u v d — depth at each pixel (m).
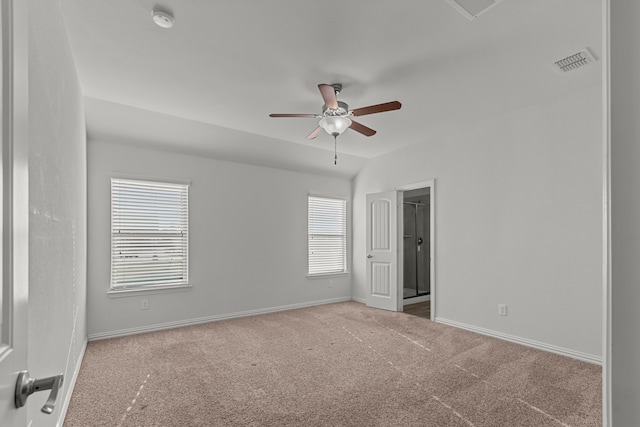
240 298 4.77
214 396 2.40
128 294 3.93
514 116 3.62
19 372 0.66
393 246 5.16
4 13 0.62
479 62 2.60
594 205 3.00
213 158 4.64
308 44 2.38
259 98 3.29
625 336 0.46
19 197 0.67
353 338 3.73
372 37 2.29
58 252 1.74
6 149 0.62
